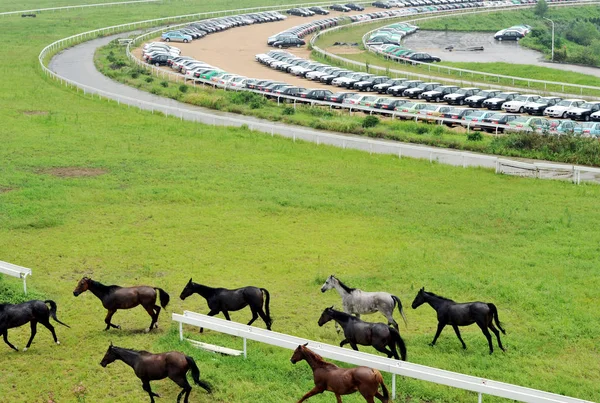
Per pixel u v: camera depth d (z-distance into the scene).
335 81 82.19
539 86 85.25
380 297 24.36
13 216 37.53
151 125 59.22
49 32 115.38
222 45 111.44
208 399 20.94
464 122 62.91
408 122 64.31
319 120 62.72
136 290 24.84
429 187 43.75
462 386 19.84
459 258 32.09
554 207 39.72
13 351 23.89
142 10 141.75
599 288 28.58
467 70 91.69
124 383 21.86
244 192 42.19
